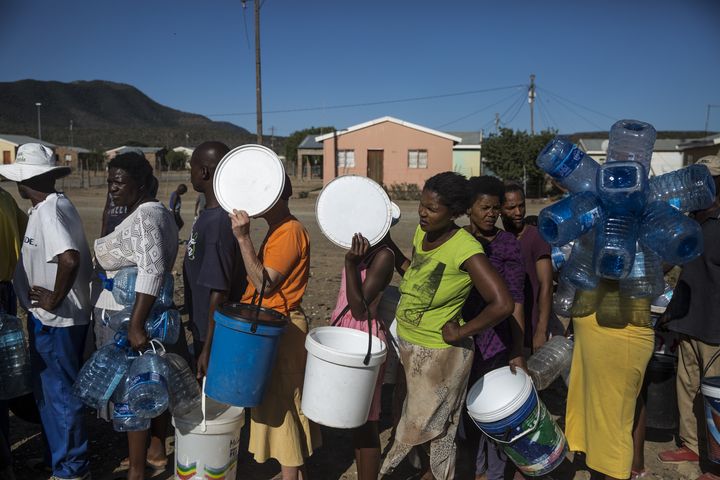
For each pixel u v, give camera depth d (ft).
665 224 10.59
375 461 11.82
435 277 10.80
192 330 12.71
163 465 13.70
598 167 11.86
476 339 12.63
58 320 12.21
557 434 11.59
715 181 13.46
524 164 123.13
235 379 10.43
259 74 96.68
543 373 13.73
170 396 11.60
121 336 12.07
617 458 11.82
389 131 123.03
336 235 11.25
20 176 12.19
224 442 11.28
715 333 13.17
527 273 14.19
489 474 12.87
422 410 11.14
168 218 12.32
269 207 10.91
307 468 14.14
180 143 609.01
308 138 186.39
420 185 123.75
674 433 16.10
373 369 10.61
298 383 11.76
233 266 12.03
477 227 12.78
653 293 11.44
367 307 10.54
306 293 30.78
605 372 11.82
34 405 14.12
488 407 11.53
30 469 13.73
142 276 11.55
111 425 16.01
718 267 13.10
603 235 10.98
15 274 12.89
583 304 12.14
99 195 113.19
